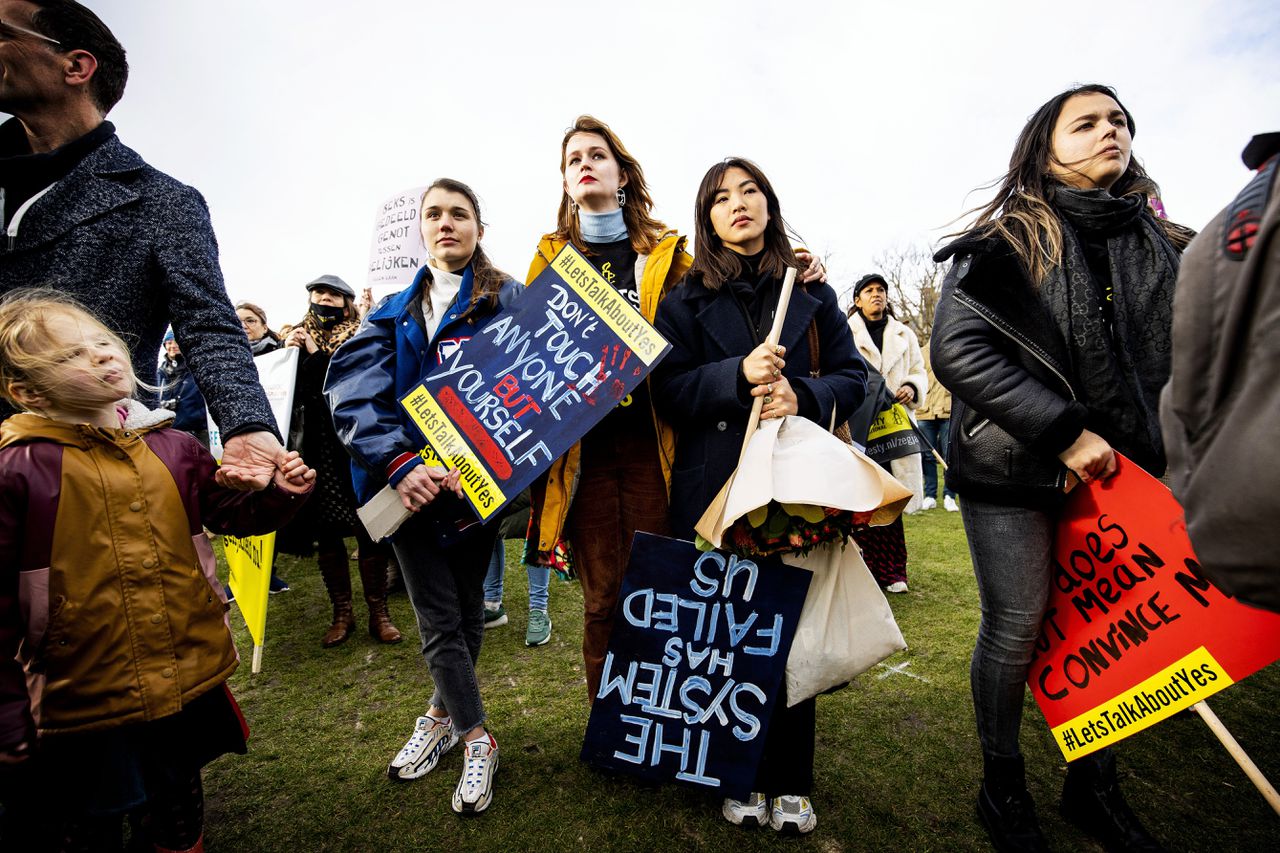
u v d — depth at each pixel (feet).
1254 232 2.33
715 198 5.70
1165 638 4.34
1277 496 2.26
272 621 11.14
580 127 6.58
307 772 6.33
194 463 4.32
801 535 4.74
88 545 3.69
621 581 5.90
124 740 3.85
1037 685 4.96
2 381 3.67
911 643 8.81
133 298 4.41
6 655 3.47
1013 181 5.28
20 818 3.76
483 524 5.68
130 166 4.49
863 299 13.03
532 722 7.08
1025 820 4.87
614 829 5.29
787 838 5.12
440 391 5.88
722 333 5.60
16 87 4.14
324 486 9.54
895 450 10.82
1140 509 4.47
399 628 10.50
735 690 5.06
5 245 4.14
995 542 4.95
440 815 5.57
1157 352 4.56
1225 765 5.83
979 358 4.72
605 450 5.96
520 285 6.57
